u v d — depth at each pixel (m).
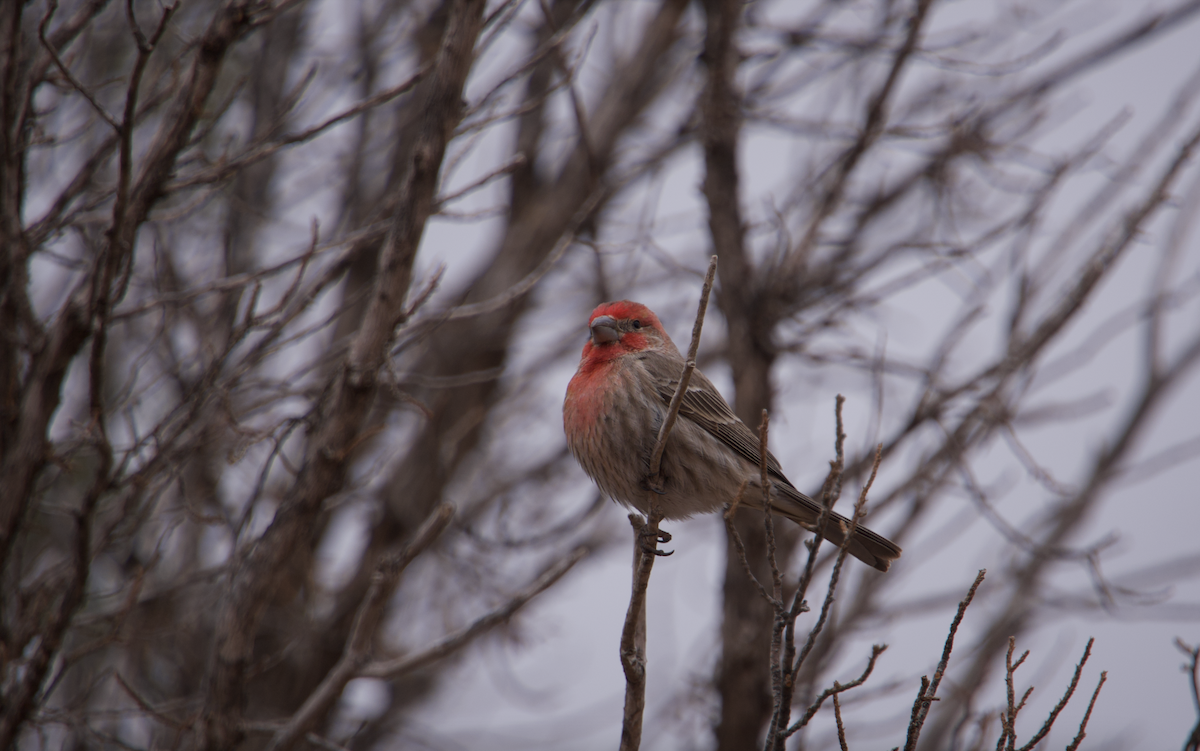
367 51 13.66
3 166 8.30
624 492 9.56
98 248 8.46
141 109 9.03
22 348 8.43
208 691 8.02
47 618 8.34
